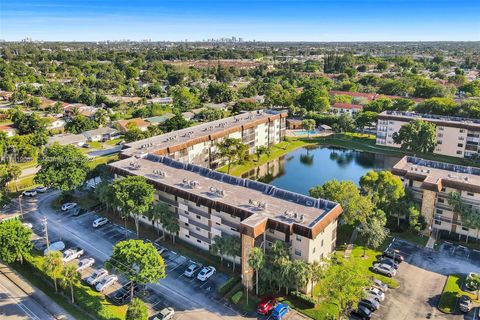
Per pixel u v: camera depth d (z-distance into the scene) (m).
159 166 108.69
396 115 191.75
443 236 98.50
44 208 113.31
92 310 70.69
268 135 182.62
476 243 94.88
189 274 81.44
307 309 71.94
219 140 150.12
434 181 96.88
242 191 91.50
